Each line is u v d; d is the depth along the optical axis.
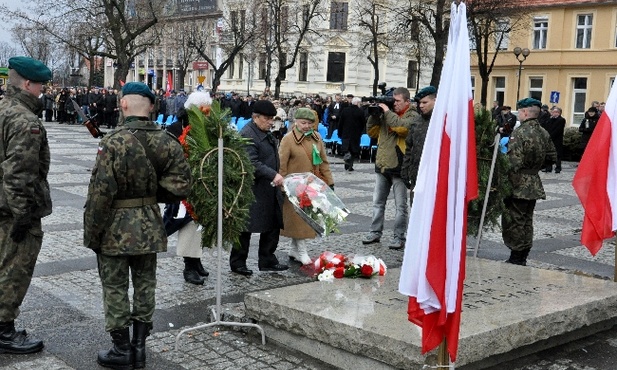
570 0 39.66
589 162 6.50
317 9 42.81
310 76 50.41
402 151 8.86
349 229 10.41
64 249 8.40
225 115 6.03
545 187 16.98
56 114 38.81
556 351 5.40
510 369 4.95
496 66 43.66
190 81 60.56
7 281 4.84
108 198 4.43
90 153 20.66
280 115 17.45
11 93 4.73
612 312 5.65
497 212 7.80
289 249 8.84
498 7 28.06
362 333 4.60
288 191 6.70
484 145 7.61
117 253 4.50
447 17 29.47
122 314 4.66
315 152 7.86
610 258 9.02
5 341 4.95
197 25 49.91
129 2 31.83
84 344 5.21
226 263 8.00
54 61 60.81
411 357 4.30
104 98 33.44
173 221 6.91
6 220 4.80
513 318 4.89
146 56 60.94
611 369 5.05
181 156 4.74
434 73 28.00
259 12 40.88
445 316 3.70
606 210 6.47
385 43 41.31
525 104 7.85
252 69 53.38
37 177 4.76
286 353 5.15
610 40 38.56
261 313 5.38
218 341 5.37
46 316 5.88
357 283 5.93
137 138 4.55
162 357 5.01
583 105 40.16
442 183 3.68
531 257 8.94
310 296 5.46
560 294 5.65
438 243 3.68
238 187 6.04
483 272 6.42
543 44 41.50
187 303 6.38
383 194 9.23
